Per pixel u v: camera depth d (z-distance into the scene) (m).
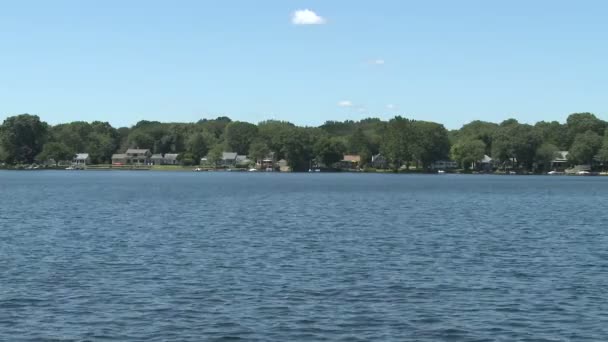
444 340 25.31
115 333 25.92
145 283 34.72
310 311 29.16
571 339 25.42
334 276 36.84
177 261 41.50
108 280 35.44
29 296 31.59
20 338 25.28
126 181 187.12
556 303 30.70
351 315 28.55
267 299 31.25
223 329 26.47
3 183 168.38
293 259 42.53
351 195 120.38
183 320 27.67
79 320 27.61
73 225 63.00
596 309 29.62
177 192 128.00
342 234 56.56
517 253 45.62
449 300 31.27
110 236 54.25
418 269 39.16
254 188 146.75
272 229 60.41
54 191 130.00
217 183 175.62
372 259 42.69
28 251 45.38
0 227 60.75
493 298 31.66
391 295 32.22
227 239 52.75
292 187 152.88
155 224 64.50
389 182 188.25
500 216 76.12
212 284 34.53
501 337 25.64
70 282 34.88
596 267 39.97
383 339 25.41
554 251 46.66
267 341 25.11
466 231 59.41
